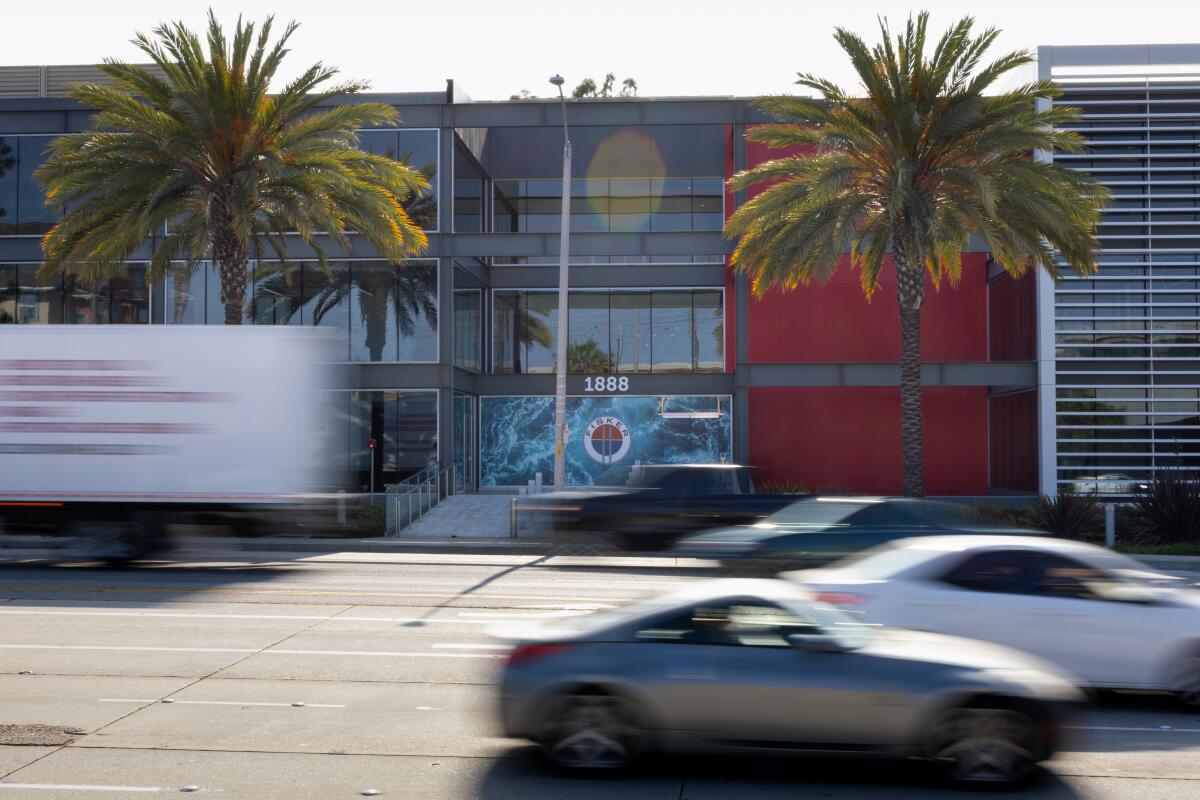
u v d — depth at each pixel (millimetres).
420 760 7867
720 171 39594
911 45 25000
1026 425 33719
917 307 27047
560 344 27516
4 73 45250
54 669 10852
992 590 9609
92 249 26031
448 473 32938
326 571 19406
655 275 39125
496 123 33469
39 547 22203
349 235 33406
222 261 26484
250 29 25328
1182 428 32188
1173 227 32312
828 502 15352
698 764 7836
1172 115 32406
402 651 11852
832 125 25594
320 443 18250
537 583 17844
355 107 26875
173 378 17984
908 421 27047
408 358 33250
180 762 7766
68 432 18047
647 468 19797
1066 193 24953
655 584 17734
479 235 33219
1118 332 32375
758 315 37344
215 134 25141
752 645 7508
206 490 17953
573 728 7504
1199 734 8734
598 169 39844
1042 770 7680
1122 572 9805
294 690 10008
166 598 15523
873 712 7262
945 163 25516
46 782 7270
